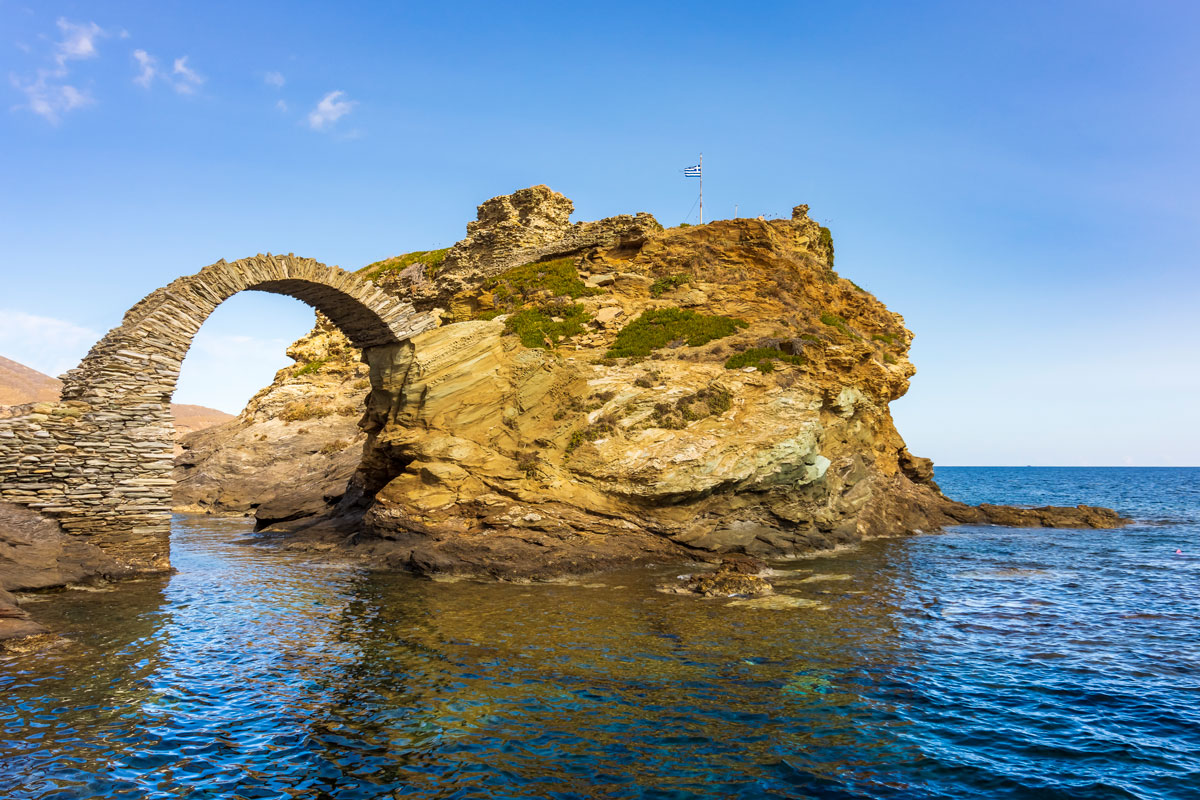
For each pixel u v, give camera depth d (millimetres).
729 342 34844
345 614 19641
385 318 30812
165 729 11938
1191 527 48500
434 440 30062
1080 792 10352
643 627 18391
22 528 22859
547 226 46719
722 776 10633
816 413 32094
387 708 12945
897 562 29781
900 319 48500
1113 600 23312
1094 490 120688
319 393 60094
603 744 11609
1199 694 14375
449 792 10039
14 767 10453
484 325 33062
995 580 26312
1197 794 10336
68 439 24406
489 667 15164
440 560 25328
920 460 47125
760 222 41188
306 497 42438
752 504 30641
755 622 19047
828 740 11922
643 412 30609
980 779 10711
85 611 19609
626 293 38844
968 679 15023
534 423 31234
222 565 27703
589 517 28141
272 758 10992
